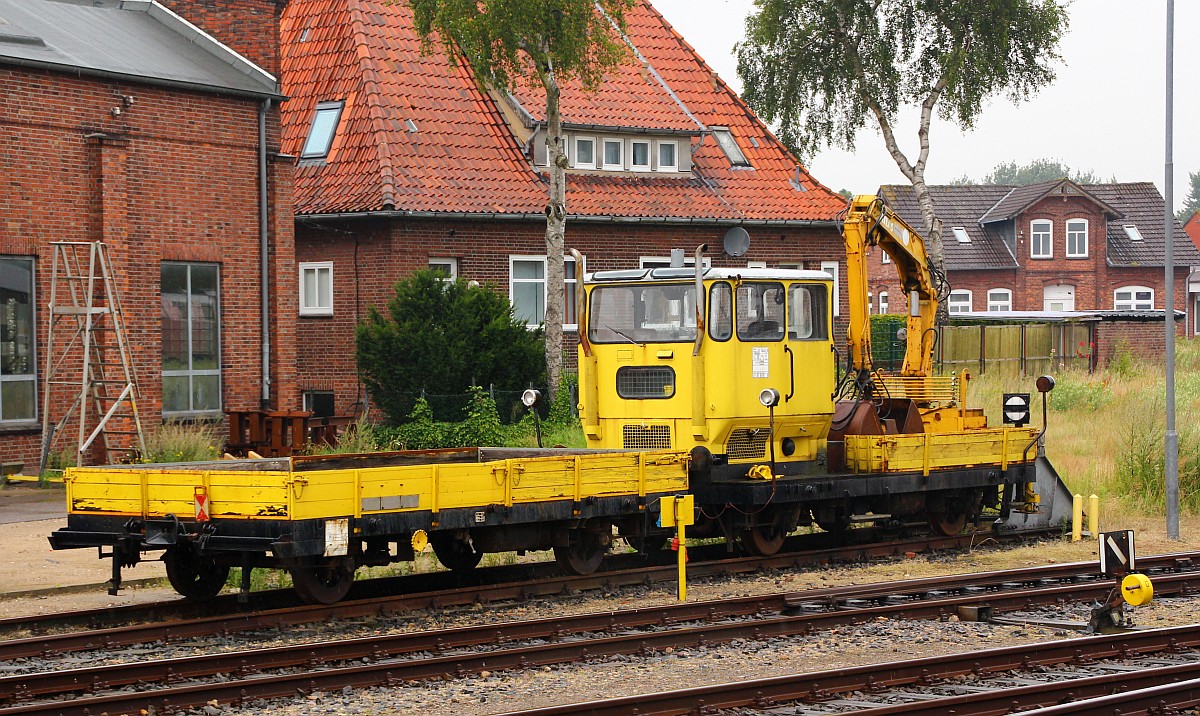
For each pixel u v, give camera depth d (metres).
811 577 17.25
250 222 28.47
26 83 24.45
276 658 11.88
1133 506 23.50
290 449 26.78
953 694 11.13
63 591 15.66
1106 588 15.66
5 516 20.58
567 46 29.67
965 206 74.06
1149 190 76.12
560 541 16.08
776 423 18.31
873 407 19.80
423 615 14.30
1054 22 42.56
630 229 36.66
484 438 27.66
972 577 16.19
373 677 11.43
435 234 33.28
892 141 44.38
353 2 36.50
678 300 17.92
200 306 27.72
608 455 16.23
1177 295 73.56
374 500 13.98
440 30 30.27
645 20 43.22
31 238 24.69
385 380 29.56
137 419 24.48
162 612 14.32
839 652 12.84
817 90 44.91
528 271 34.97
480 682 11.52
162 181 26.72
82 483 14.89
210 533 13.78
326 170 34.06
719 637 13.23
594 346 18.53
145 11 30.28
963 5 42.25
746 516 17.77
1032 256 72.06
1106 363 52.97
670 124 38.12
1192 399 35.62
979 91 42.72
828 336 19.09
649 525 16.77
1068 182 71.81
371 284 33.06
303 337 34.25
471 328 29.77
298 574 13.94
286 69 36.97
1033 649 12.12
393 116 34.56
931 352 21.66
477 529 15.35
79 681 11.08
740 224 38.22
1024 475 21.48
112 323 25.30
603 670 12.05
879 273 73.31
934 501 20.45
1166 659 12.39
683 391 17.77
